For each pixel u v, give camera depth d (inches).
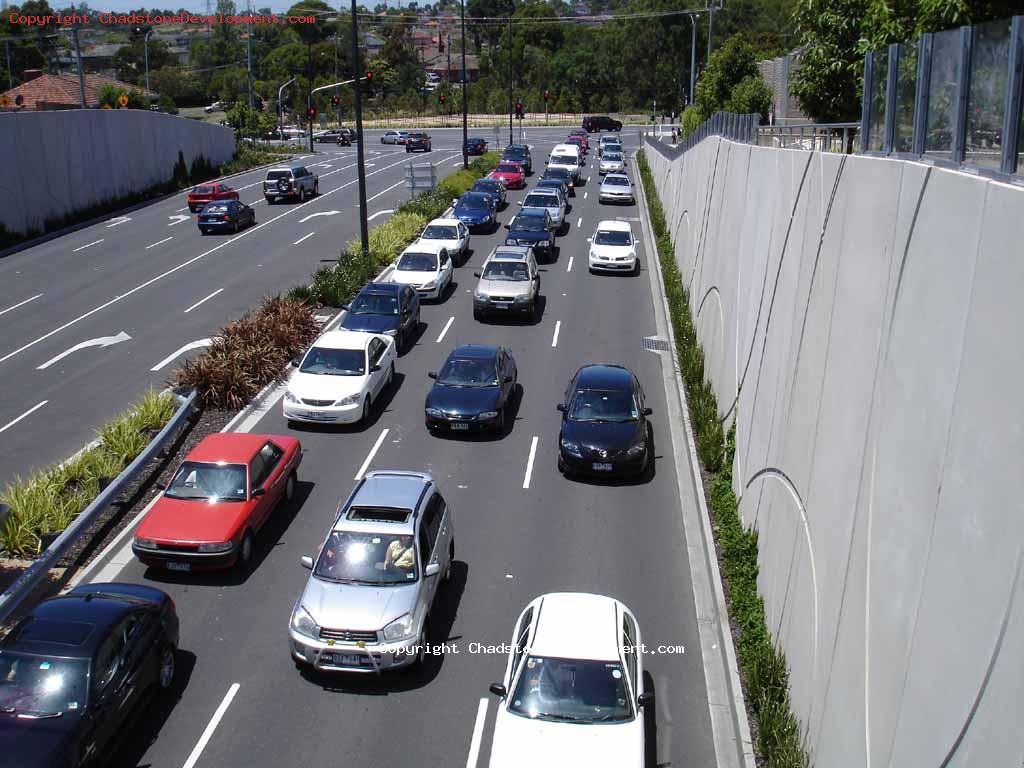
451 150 3154.5
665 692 490.0
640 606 568.4
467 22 5728.3
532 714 419.5
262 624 553.6
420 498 568.1
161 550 589.9
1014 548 242.7
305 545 645.9
